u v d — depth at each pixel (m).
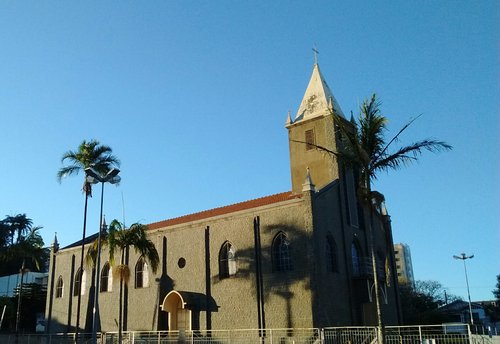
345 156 23.28
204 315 36.06
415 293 70.88
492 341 24.02
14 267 77.00
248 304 34.19
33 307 58.28
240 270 35.28
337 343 28.00
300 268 32.34
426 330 25.67
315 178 38.59
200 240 38.22
